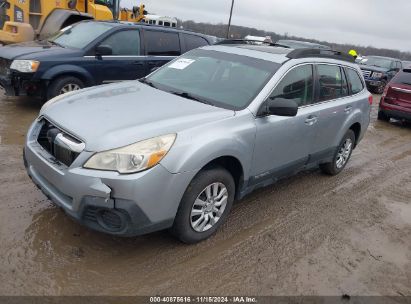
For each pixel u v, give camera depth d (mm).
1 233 3447
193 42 8969
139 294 2963
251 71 4266
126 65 7801
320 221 4445
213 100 3988
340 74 5379
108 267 3203
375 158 7340
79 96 3924
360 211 4859
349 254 3852
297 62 4449
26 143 3590
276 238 3957
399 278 3572
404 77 10523
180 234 3455
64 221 3740
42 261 3170
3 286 2855
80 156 3012
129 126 3166
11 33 9234
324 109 4863
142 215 3047
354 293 3287
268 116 4004
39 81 6879
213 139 3379
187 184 3236
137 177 2945
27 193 4184
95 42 7414
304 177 5773
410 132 10227
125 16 13812
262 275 3354
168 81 4527
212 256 3518
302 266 3549
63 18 10023
